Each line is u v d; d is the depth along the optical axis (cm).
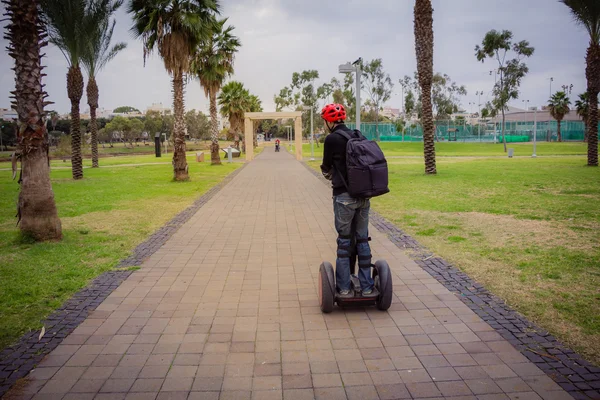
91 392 309
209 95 2950
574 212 930
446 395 300
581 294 470
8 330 409
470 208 1025
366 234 439
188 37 1800
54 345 379
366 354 358
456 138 7356
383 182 399
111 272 587
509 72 4631
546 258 605
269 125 11531
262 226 898
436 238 748
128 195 1384
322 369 336
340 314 440
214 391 309
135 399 300
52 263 623
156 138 4472
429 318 424
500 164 2498
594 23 2088
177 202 1238
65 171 2631
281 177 2022
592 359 339
